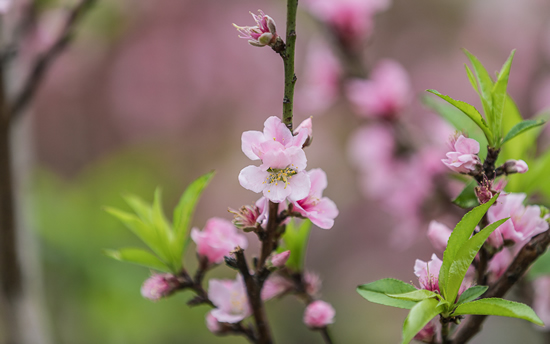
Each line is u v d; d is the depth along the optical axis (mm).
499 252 898
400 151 1410
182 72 2850
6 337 1104
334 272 2504
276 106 2865
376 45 2789
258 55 2902
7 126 1081
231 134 2842
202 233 939
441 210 1326
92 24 1440
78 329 1552
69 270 1521
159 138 2775
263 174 873
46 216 1544
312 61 1437
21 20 1147
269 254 898
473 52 2725
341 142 2727
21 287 1130
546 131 1479
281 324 2049
